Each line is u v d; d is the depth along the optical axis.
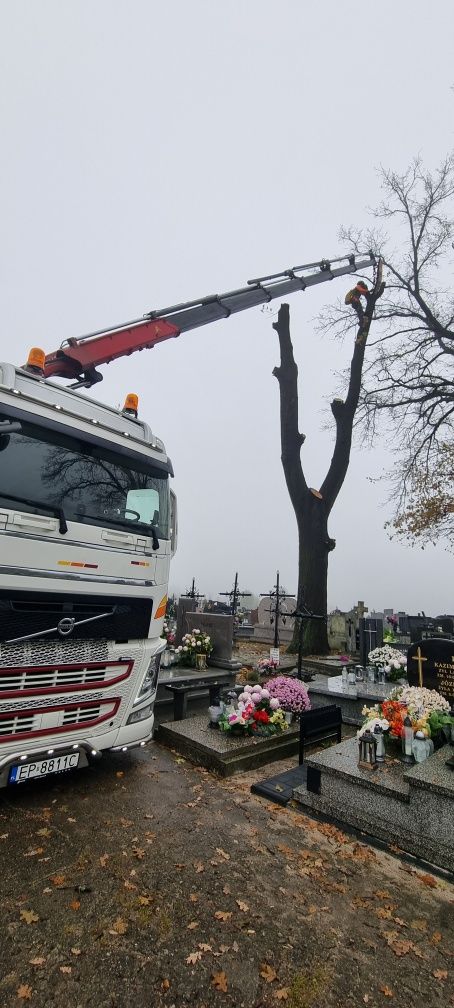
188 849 3.75
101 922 2.85
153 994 2.38
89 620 4.49
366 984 2.54
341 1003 2.41
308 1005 2.38
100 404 5.21
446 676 6.30
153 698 5.25
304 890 3.34
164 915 2.95
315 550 15.66
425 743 4.68
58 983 2.40
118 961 2.57
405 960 2.74
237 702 6.52
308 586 15.38
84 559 4.52
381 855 3.89
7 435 4.23
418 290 21.00
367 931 2.96
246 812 4.52
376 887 3.44
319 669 12.32
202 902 3.10
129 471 5.28
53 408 4.57
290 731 6.42
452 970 2.69
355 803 4.36
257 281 15.46
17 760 3.98
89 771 5.20
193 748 5.89
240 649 16.19
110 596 4.70
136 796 4.66
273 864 3.64
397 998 2.46
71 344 9.23
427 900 3.33
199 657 8.83
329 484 16.78
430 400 21.05
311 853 3.84
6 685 3.98
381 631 11.88
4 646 3.96
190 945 2.72
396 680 9.12
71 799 4.48
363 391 21.14
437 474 19.27
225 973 2.54
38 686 4.16
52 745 4.18
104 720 4.59
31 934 2.71
